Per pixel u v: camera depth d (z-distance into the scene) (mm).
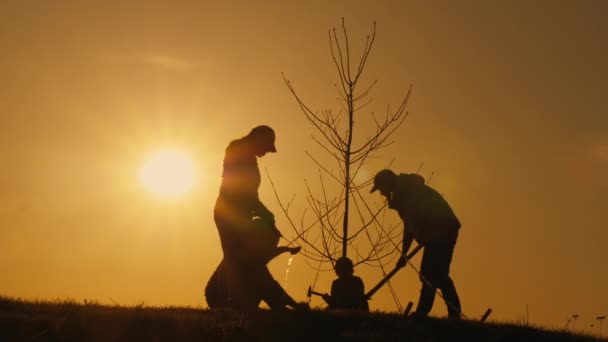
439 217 16547
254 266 15453
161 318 13797
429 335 14547
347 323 14648
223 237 15594
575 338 15406
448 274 16672
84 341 12953
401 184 16859
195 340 13164
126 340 13031
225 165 15695
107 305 15406
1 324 13156
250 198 15578
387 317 15164
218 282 15883
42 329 13188
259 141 15664
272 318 14430
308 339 13680
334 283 17766
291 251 15742
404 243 16953
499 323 15875
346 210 19344
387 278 17391
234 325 13727
